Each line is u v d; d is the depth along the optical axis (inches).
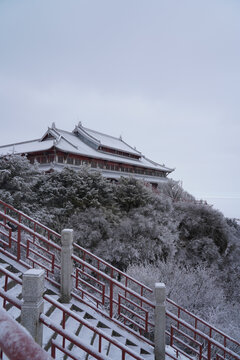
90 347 94.6
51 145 1114.1
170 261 555.8
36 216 486.9
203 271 513.3
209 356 192.4
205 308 407.5
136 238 600.4
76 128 1608.0
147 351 194.2
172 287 412.8
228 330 355.9
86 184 658.2
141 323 320.5
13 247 312.2
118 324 203.9
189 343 334.3
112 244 562.3
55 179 658.8
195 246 712.4
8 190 496.4
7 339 40.1
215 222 810.8
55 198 606.9
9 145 1403.8
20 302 107.9
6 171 474.3
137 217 657.6
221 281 652.7
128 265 546.3
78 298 209.5
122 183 793.6
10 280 186.9
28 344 39.2
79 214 595.5
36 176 602.2
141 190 772.0
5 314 47.5
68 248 208.5
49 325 102.7
